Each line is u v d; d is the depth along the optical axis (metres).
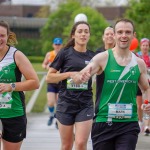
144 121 21.47
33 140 20.20
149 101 11.61
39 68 72.69
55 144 19.33
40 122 25.97
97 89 11.50
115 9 136.25
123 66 11.29
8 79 11.98
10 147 12.33
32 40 102.12
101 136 11.48
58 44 24.86
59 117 14.19
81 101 14.03
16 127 12.15
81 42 14.30
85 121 13.88
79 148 13.73
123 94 11.34
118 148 11.34
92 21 86.94
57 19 97.94
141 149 18.34
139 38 50.22
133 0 55.09
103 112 11.42
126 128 11.40
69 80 14.03
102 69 11.34
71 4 98.38
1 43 11.78
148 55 22.47
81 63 14.28
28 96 36.16
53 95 23.66
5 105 11.97
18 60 11.98
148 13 53.47
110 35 16.12
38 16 143.62
